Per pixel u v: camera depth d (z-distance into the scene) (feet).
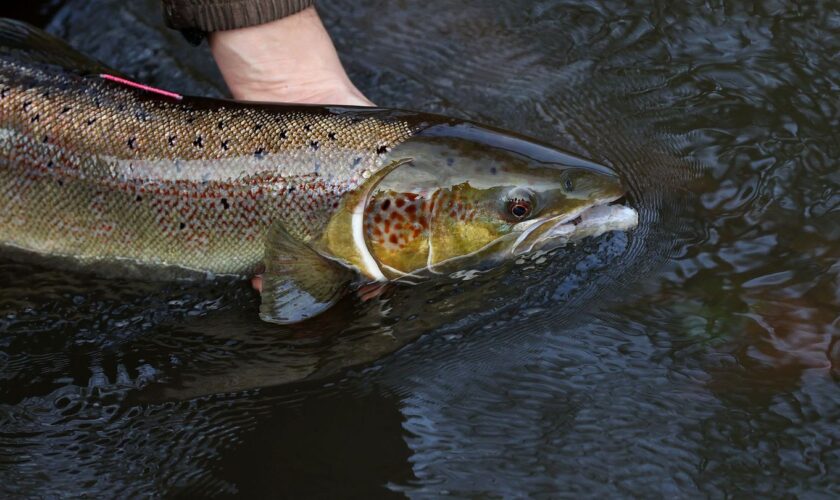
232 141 3.69
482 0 4.57
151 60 4.36
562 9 4.52
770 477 3.31
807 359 3.51
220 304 3.72
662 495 3.29
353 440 3.42
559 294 3.68
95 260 3.77
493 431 3.42
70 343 3.63
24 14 4.49
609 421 3.43
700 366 3.51
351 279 3.72
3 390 3.53
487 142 3.70
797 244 3.75
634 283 3.69
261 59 3.96
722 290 3.66
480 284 3.73
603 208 3.79
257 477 3.36
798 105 4.12
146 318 3.68
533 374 3.52
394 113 3.73
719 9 4.46
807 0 4.44
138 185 3.70
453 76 4.30
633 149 4.03
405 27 4.48
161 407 3.50
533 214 3.68
